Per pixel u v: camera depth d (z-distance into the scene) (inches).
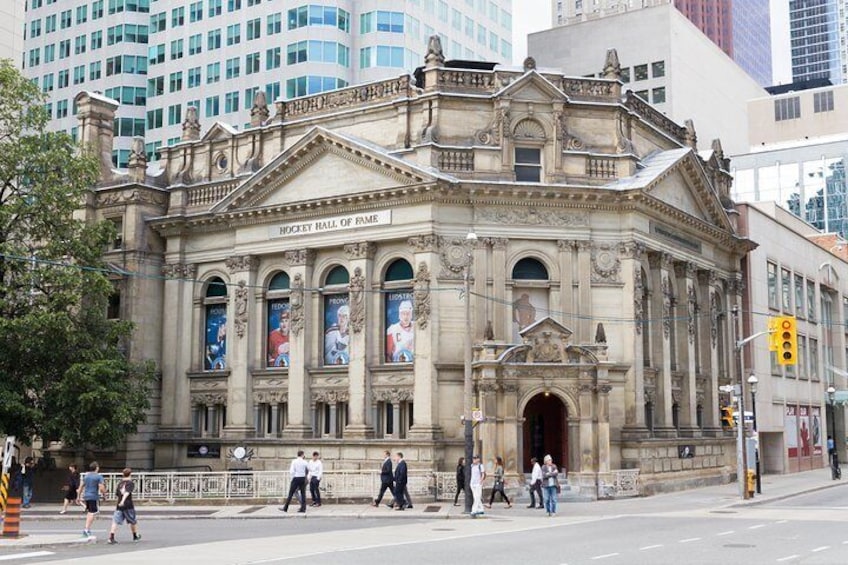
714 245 2379.4
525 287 1903.3
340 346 1982.0
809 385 3002.0
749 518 1401.3
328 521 1398.9
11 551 1033.5
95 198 2233.0
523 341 1779.0
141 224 2182.6
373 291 1935.3
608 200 1919.3
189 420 2129.7
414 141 1945.1
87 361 1801.2
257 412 2054.6
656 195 2050.9
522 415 1753.2
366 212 1934.1
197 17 3973.9
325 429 1979.6
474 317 1852.9
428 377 1817.2
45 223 1845.5
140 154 2213.3
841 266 3442.4
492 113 1940.2
